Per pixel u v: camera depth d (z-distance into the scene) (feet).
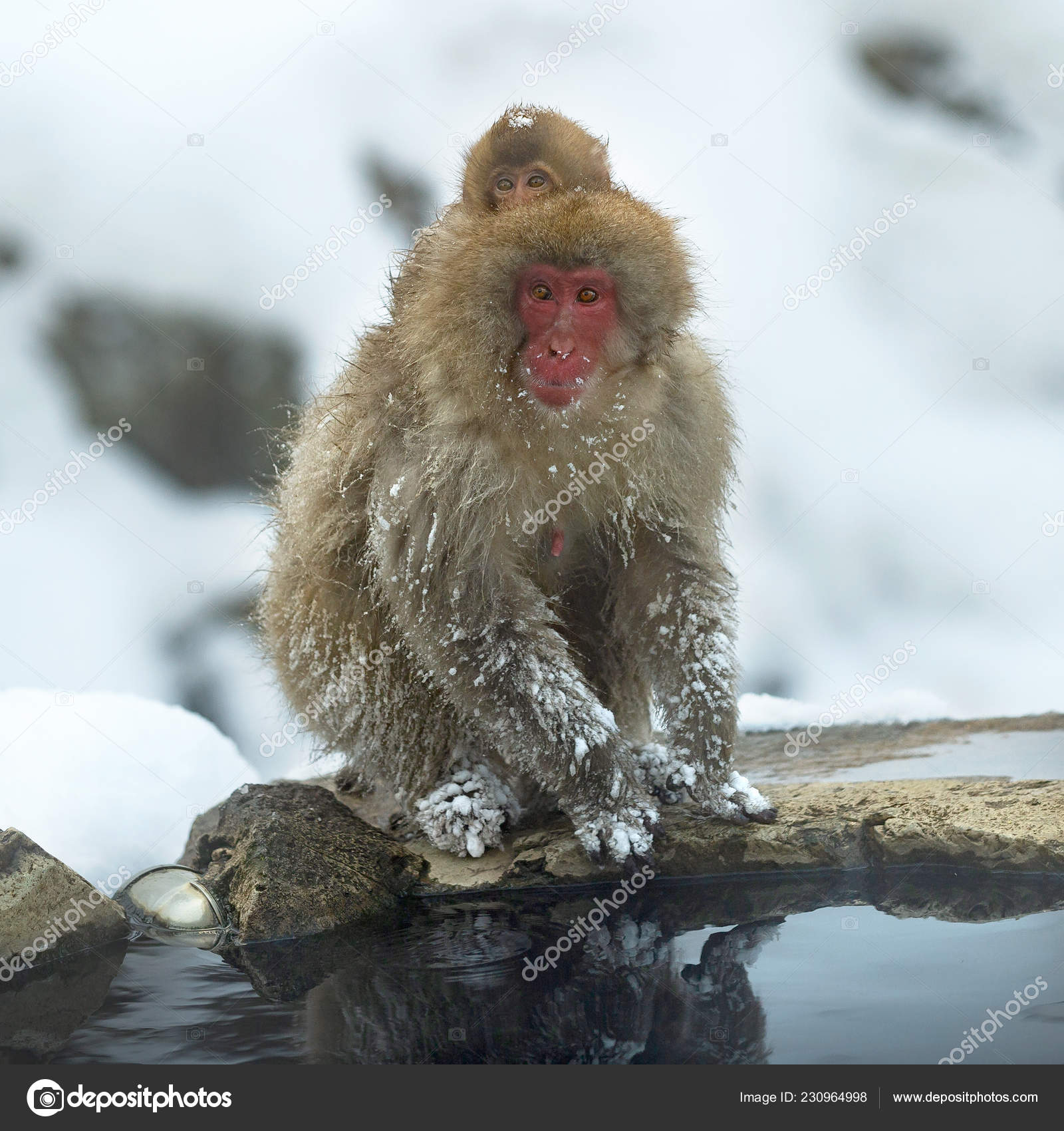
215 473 34.55
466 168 17.33
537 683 13.84
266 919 13.24
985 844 13.92
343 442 15.52
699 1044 9.89
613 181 17.01
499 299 13.37
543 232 13.19
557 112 17.54
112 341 34.45
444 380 13.56
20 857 13.14
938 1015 10.25
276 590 17.25
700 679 14.84
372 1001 11.10
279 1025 10.67
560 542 14.75
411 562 13.99
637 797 14.25
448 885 14.69
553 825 15.78
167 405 34.32
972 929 12.19
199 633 31.42
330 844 14.65
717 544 15.46
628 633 16.02
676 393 14.66
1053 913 12.59
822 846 14.44
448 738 15.84
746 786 15.06
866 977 11.09
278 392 34.94
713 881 14.43
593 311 13.50
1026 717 21.30
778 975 11.22
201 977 12.05
